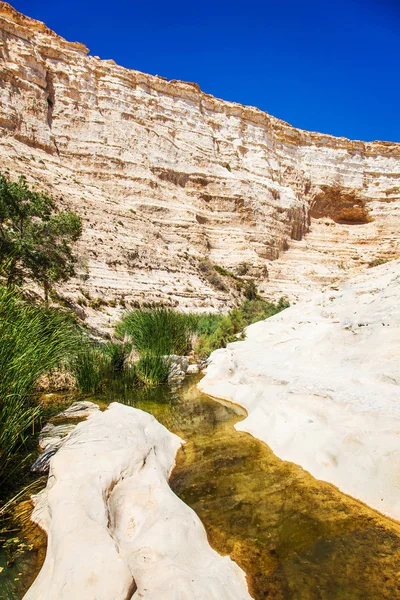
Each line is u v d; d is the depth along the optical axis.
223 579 2.84
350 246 64.12
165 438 5.53
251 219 52.50
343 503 3.99
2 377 4.58
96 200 35.28
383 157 73.94
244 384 8.07
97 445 4.52
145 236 35.84
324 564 3.13
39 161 35.97
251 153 60.66
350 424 5.01
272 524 3.68
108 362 10.26
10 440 4.50
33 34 44.97
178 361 11.15
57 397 7.93
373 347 8.09
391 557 3.20
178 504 3.73
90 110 45.50
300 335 10.70
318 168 69.19
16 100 39.72
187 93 56.28
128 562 2.89
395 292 10.88
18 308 6.43
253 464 4.94
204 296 33.41
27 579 2.96
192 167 51.81
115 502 3.68
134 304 25.81
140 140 47.50
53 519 3.33
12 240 15.04
